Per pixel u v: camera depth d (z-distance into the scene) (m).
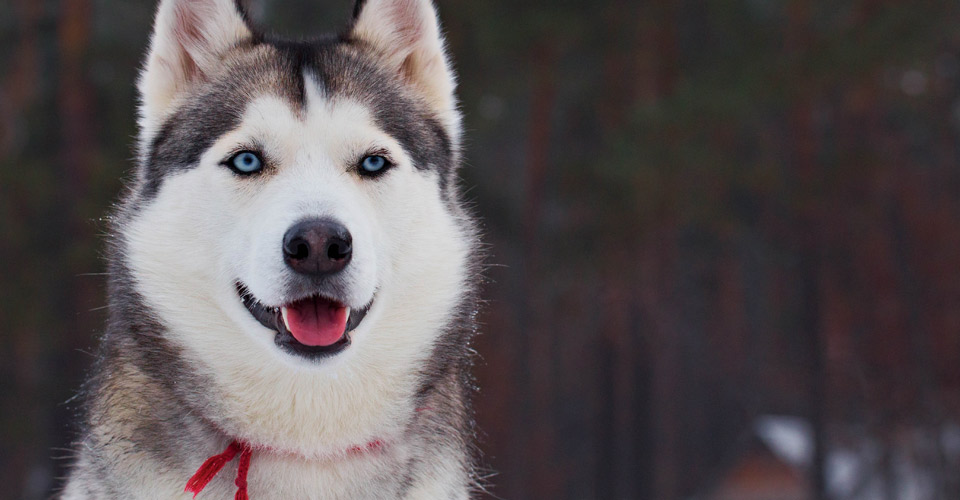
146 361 3.25
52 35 20.23
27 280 17.00
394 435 3.26
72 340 17.55
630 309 21.67
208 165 3.26
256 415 3.15
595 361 25.86
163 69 3.66
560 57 19.81
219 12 3.80
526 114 23.91
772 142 22.67
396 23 3.98
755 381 31.17
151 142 3.62
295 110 3.34
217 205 3.23
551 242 20.95
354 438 3.20
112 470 3.16
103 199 16.30
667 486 25.25
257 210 3.18
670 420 25.50
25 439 18.56
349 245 3.04
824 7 20.97
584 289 22.55
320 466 3.18
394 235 3.38
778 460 30.86
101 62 18.67
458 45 18.72
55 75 19.55
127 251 3.36
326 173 3.27
